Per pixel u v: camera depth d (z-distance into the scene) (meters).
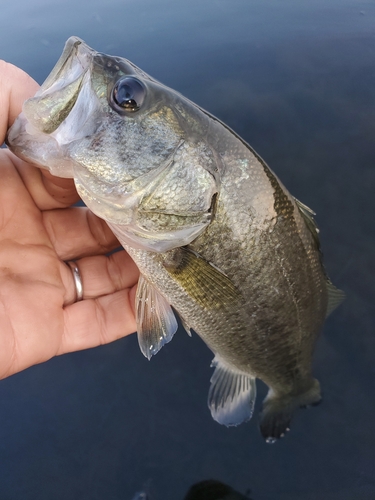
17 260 0.17
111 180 0.14
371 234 0.27
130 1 0.59
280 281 0.15
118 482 0.20
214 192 0.14
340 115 0.35
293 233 0.15
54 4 0.60
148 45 0.46
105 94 0.13
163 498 0.20
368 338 0.24
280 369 0.18
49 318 0.17
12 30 0.51
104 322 0.19
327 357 0.24
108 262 0.20
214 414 0.19
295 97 0.37
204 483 0.20
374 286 0.25
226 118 0.36
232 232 0.14
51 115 0.13
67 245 0.19
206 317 0.16
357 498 0.20
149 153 0.14
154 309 0.17
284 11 0.52
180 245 0.15
